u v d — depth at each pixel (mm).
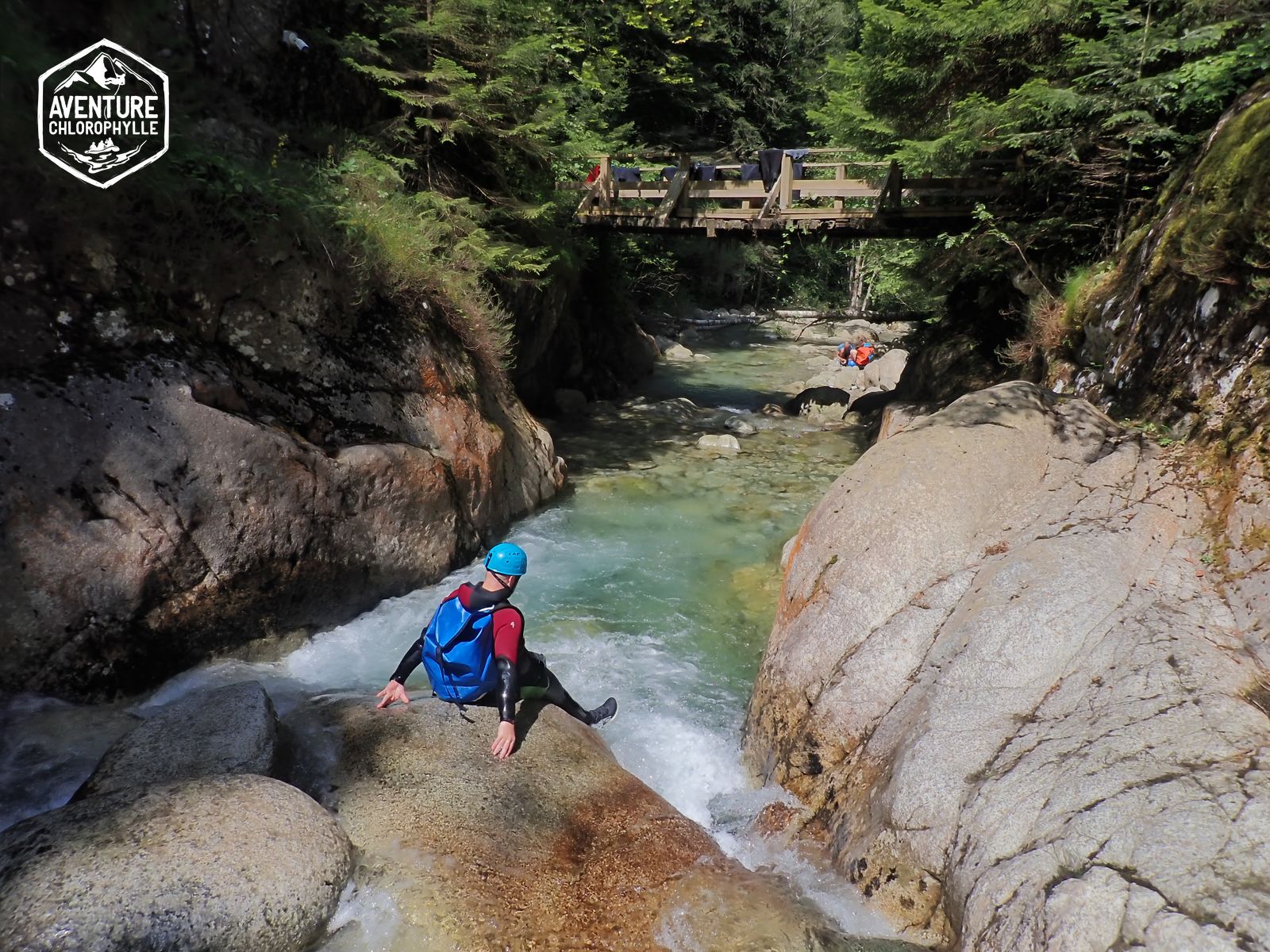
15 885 2814
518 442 8773
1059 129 8703
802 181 13117
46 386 4945
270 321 6301
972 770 3373
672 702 5441
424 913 3104
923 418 5637
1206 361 5195
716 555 7844
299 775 3834
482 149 10383
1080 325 7418
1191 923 2373
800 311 29828
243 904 2914
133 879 2883
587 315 15961
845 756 4035
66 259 5254
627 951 3008
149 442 5172
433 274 7863
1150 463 4824
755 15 28250
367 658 5746
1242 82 7133
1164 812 2730
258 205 6316
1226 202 5387
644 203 14586
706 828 4172
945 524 4617
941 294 12969
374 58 9016
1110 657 3564
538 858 3406
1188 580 3932
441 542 6980
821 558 4805
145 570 4980
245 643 5535
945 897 3131
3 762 3967
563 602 6809
